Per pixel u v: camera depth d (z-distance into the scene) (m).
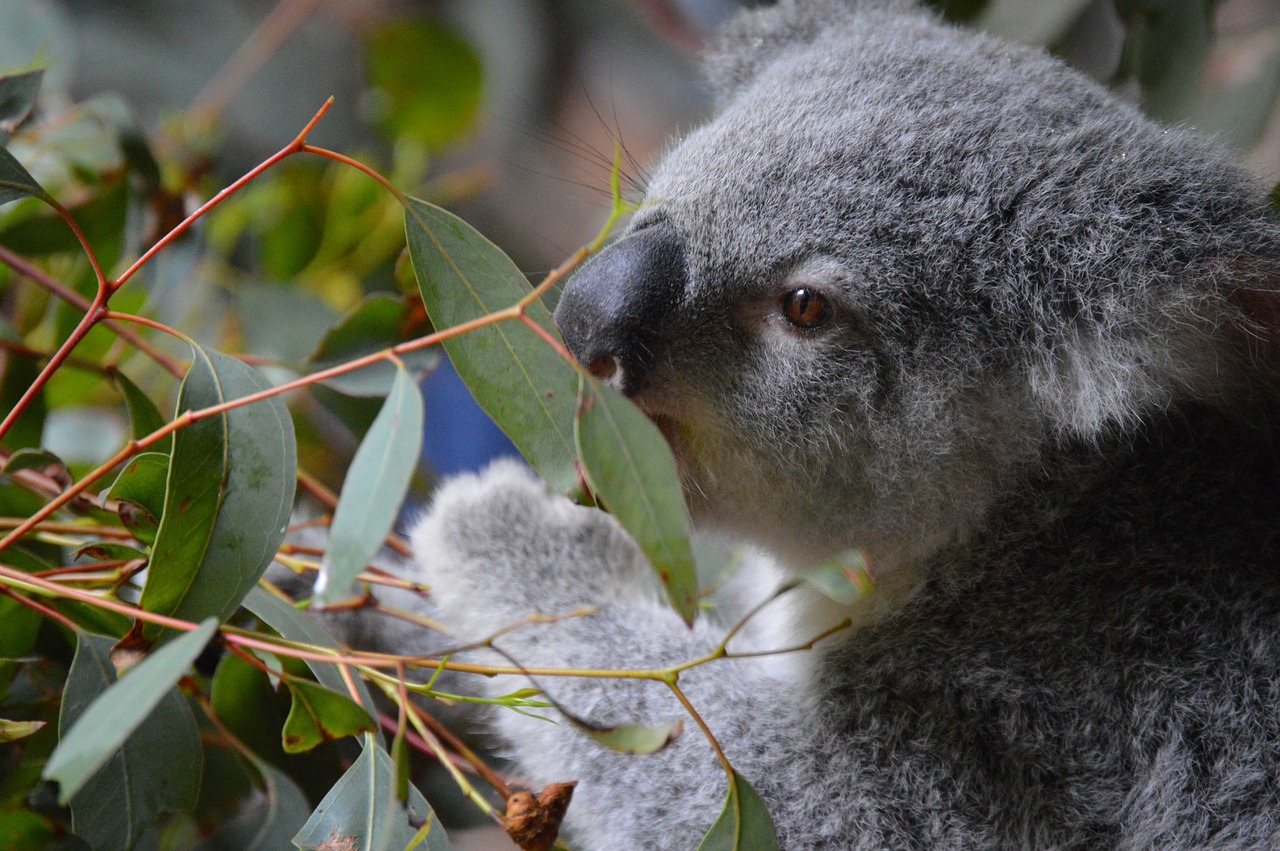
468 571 4.05
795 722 3.70
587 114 8.12
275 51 7.18
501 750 4.00
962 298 3.36
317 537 4.13
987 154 3.39
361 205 4.95
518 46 8.05
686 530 2.12
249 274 5.09
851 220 3.37
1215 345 3.25
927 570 3.69
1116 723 3.44
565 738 3.75
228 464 2.43
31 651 2.88
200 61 7.08
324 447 4.94
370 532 1.88
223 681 2.88
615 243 3.55
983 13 5.00
